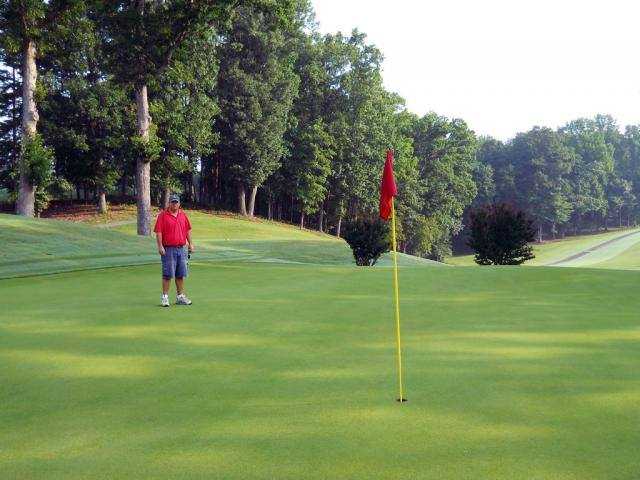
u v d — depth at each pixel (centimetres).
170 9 3092
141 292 1254
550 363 632
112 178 6300
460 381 561
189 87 5869
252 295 1195
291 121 7206
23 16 3322
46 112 5897
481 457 380
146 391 534
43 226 2548
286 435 420
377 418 455
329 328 838
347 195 7712
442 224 9225
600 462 371
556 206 11738
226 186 8000
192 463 372
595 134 14350
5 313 966
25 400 511
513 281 1452
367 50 7588
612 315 956
